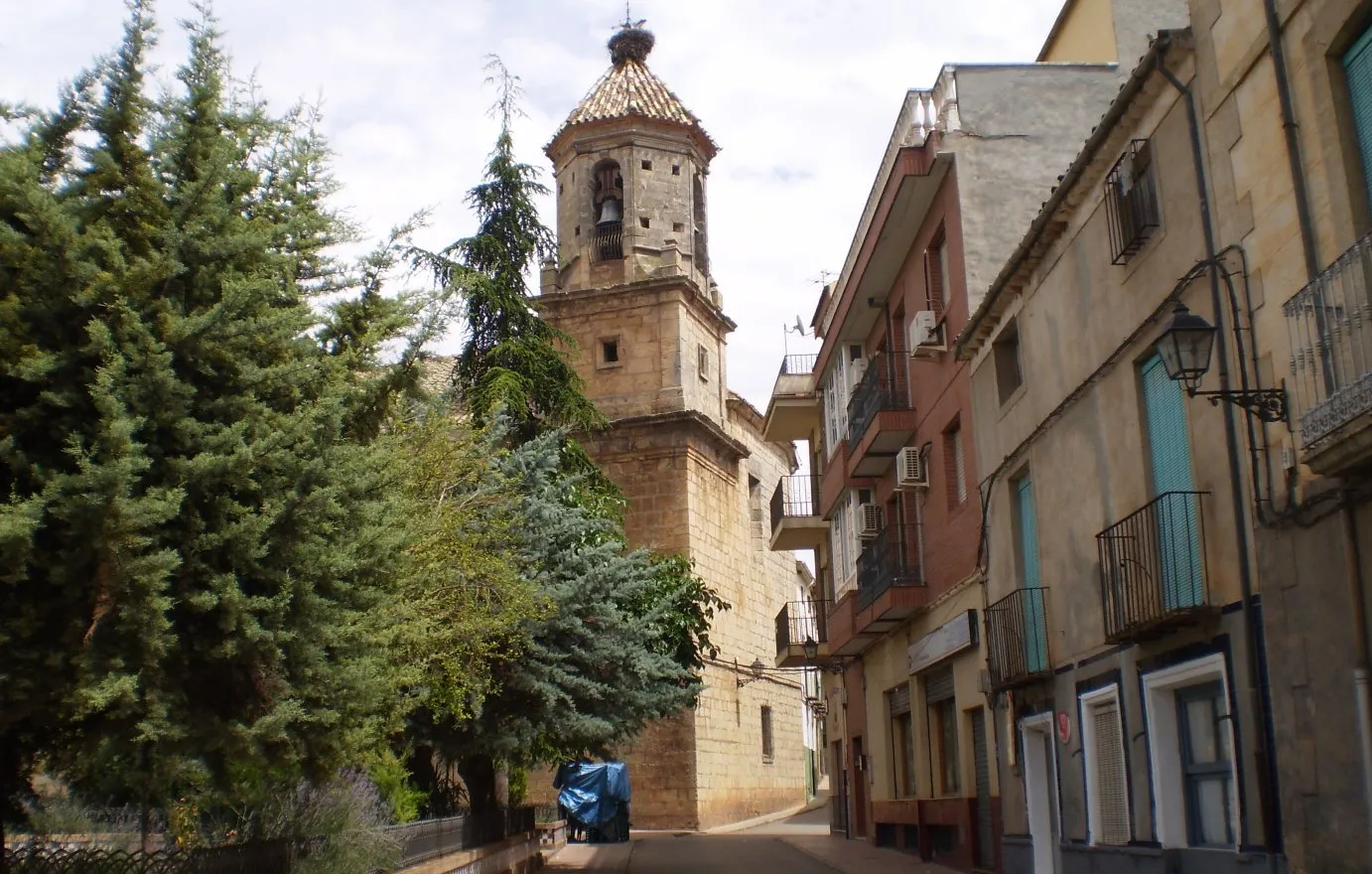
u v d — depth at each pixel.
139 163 8.23
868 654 26.59
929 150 18.67
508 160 25.83
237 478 8.10
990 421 16.95
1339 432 7.94
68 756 8.30
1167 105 11.39
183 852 8.60
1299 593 9.18
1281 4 9.39
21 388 7.80
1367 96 8.55
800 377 32.03
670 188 41.56
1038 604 15.03
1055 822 14.84
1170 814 11.52
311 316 9.17
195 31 8.71
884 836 25.33
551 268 41.25
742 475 44.62
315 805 11.83
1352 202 8.60
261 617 8.33
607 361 40.19
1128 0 18.75
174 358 8.05
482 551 17.16
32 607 7.36
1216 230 10.46
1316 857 8.95
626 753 37.47
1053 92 18.70
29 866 7.71
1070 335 13.97
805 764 51.34
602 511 24.19
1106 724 13.18
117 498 7.11
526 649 18.41
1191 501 11.01
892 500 23.36
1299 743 9.18
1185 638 11.10
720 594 40.75
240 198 9.06
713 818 37.91
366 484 9.23
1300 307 8.60
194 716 8.09
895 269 22.23
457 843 16.97
